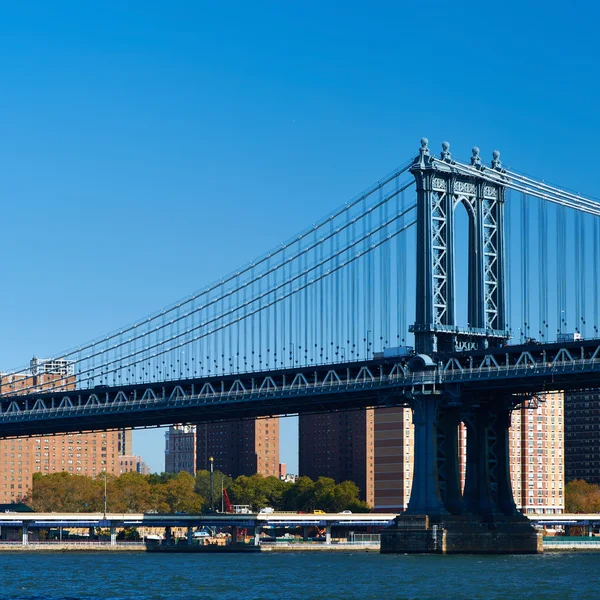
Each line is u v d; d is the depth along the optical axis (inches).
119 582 6835.6
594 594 5935.0
